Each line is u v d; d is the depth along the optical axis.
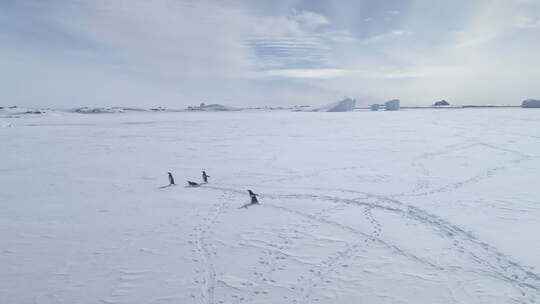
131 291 7.51
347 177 17.72
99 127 59.25
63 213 13.09
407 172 18.44
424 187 15.24
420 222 11.02
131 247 9.80
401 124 50.28
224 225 11.43
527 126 40.41
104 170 21.67
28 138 41.19
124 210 13.32
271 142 33.44
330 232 10.54
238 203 13.95
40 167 22.95
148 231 11.03
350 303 6.86
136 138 40.09
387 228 10.63
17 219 12.45
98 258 9.15
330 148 28.09
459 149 25.39
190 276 8.10
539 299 6.69
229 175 19.23
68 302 7.15
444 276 7.71
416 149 26.12
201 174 19.81
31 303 7.13
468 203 12.68
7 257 9.27
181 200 14.58
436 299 6.86
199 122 70.56
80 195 15.82
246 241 10.06
